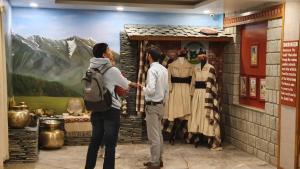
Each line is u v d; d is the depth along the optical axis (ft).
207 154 19.48
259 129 18.79
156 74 15.43
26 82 22.12
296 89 15.67
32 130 17.29
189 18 23.53
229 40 21.81
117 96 13.48
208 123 20.47
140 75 21.13
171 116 21.08
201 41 22.91
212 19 23.54
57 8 22.12
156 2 21.15
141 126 21.65
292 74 15.94
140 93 21.27
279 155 16.92
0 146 14.32
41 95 22.29
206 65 20.79
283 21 16.56
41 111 21.66
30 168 16.39
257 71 19.56
